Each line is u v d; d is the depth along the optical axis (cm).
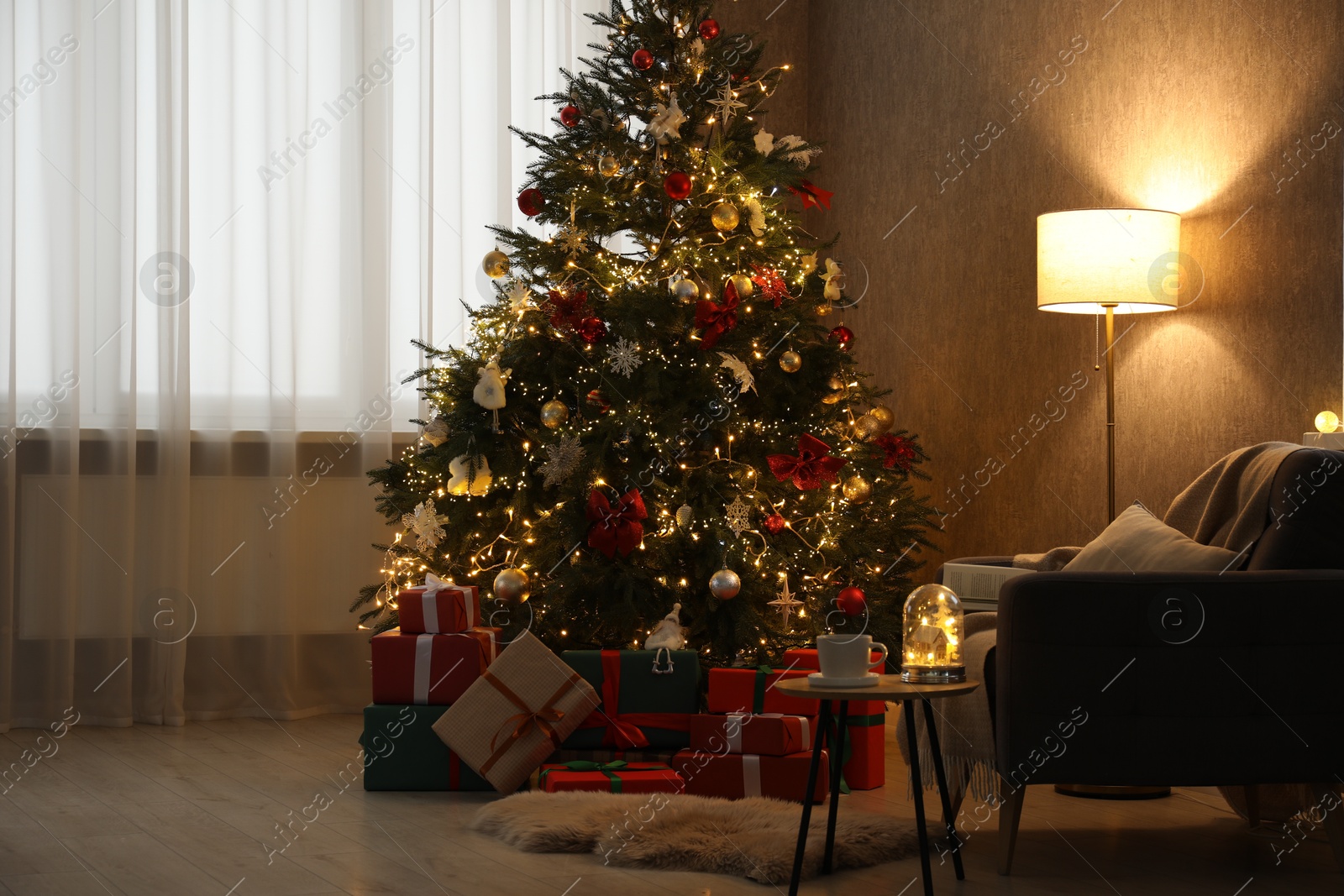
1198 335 350
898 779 319
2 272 394
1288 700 230
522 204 360
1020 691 233
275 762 342
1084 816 280
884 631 346
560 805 267
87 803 292
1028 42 414
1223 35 344
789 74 523
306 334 434
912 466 441
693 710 307
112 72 407
